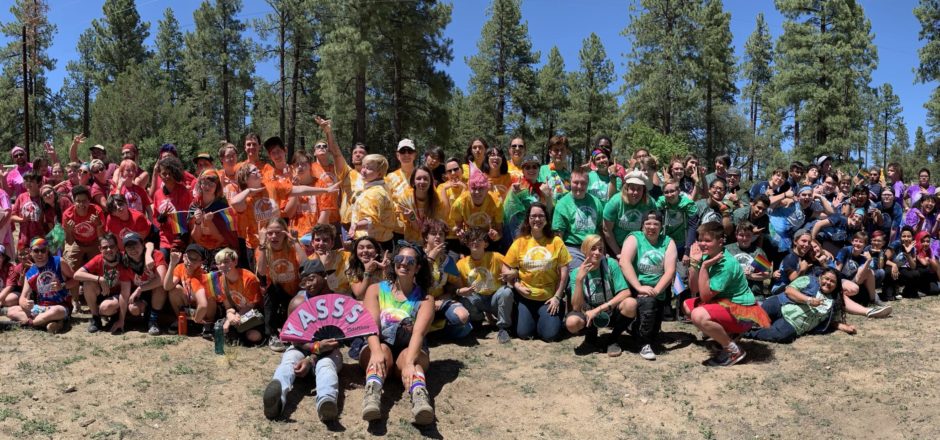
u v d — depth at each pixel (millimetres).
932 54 28938
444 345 6230
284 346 5824
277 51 30062
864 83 33156
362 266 5594
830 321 6500
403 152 6922
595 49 44688
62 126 40656
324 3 22984
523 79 40781
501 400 5086
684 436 4586
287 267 5906
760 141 41500
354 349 5488
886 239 8594
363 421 4613
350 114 27234
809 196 7953
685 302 6078
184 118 31375
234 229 6590
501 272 6383
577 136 44281
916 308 7543
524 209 6812
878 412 4805
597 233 6770
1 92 36625
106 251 6133
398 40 24172
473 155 7996
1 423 4332
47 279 6355
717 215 7477
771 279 7316
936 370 5477
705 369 5629
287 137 34031
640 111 37094
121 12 42500
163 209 6645
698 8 36781
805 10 32406
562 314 6367
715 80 39062
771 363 5727
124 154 7816
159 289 6238
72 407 4609
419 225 6727
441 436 4523
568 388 5281
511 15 40062
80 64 43969
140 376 5168
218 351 5668
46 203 8234
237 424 4477
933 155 58156
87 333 6207
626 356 5961
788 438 4527
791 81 32469
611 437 4582
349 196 6961
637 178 6457
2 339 5938
